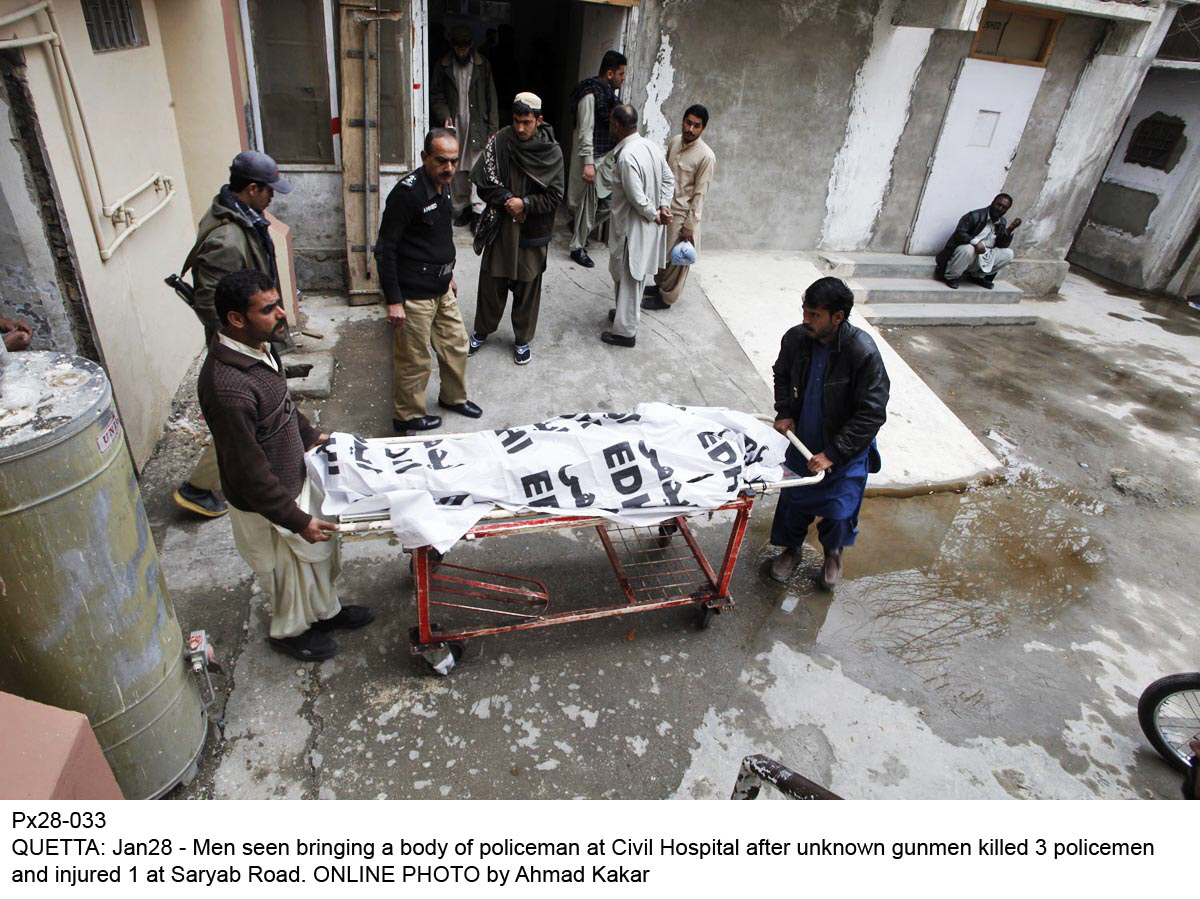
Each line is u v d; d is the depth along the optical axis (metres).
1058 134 8.43
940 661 3.62
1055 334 8.28
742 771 2.05
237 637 3.10
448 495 2.71
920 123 7.82
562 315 6.04
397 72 5.51
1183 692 3.08
